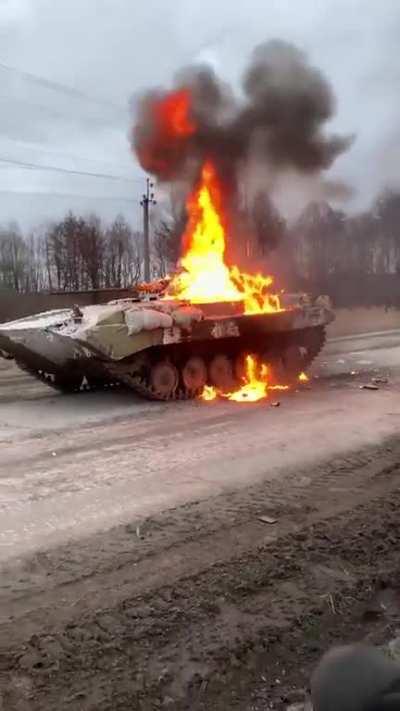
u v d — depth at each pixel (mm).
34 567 5000
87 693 3471
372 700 1588
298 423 9938
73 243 40531
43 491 6793
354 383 13898
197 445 8680
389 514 6031
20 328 11953
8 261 44625
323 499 6477
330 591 4555
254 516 6020
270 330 13602
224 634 4031
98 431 9586
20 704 3379
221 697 3461
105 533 5652
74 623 4164
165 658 3787
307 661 3775
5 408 11578
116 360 11406
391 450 8320
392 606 4387
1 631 4082
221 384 13180
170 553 5223
